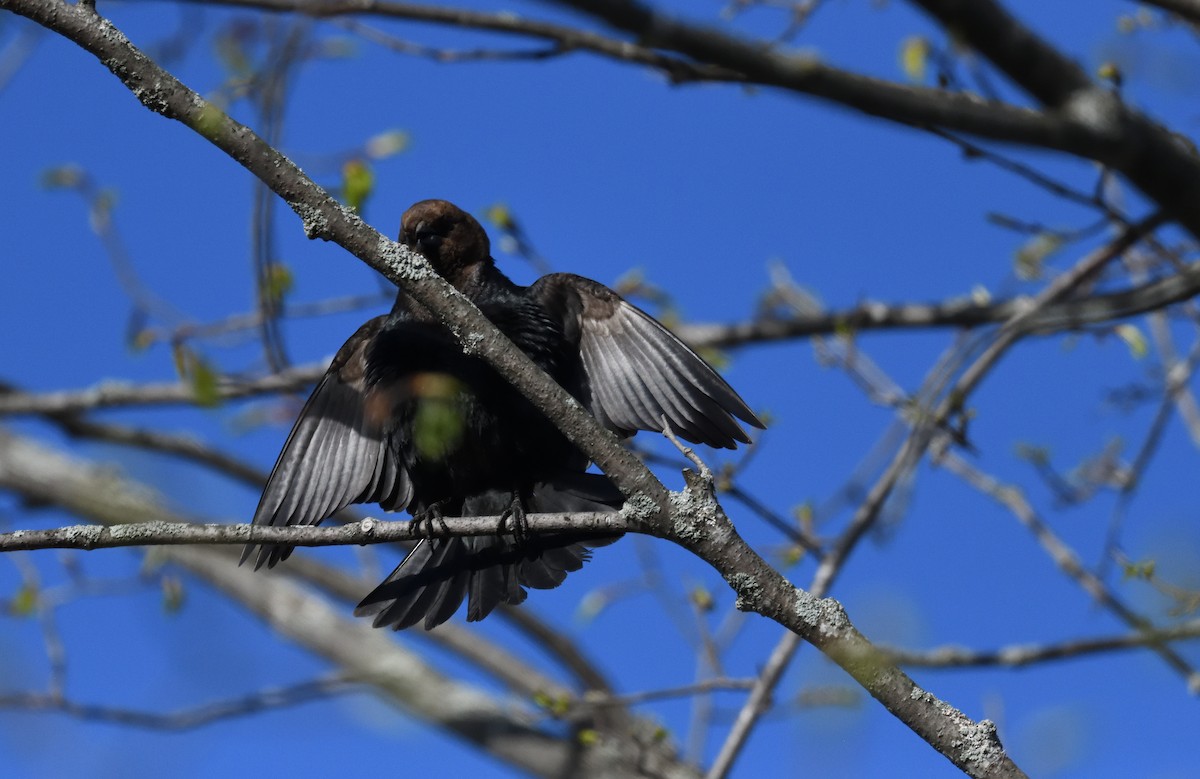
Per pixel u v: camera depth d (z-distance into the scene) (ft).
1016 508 43.24
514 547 31.81
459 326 24.18
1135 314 38.01
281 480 33.99
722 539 23.90
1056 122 29.30
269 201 43.27
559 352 33.19
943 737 22.99
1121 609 39.93
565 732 55.93
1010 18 29.04
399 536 24.58
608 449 24.09
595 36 34.78
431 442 32.07
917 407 38.52
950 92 30.91
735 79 33.91
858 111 28.99
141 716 43.50
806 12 37.52
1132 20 38.96
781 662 35.91
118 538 24.23
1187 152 30.58
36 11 23.11
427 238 37.52
